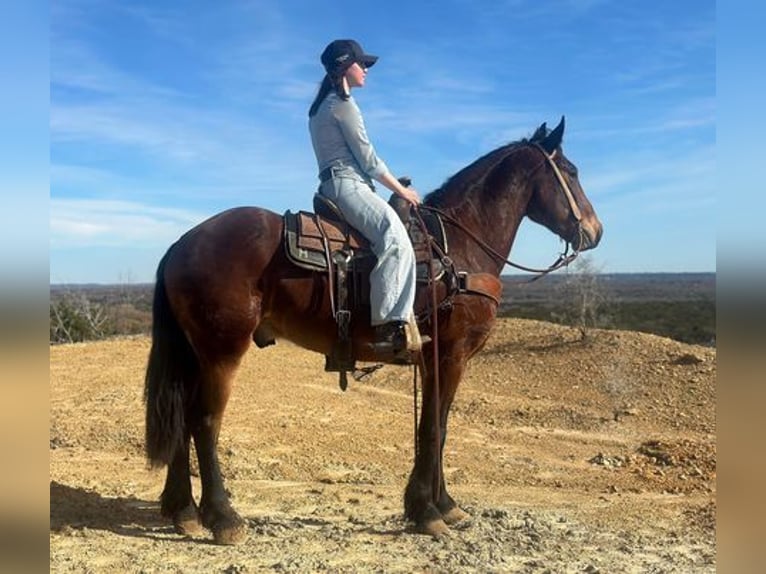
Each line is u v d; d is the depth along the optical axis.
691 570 4.80
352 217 5.12
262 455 8.02
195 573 4.40
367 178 5.36
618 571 4.71
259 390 12.02
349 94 5.25
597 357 13.27
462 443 9.20
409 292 4.99
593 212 6.09
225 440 8.52
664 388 11.61
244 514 5.91
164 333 5.03
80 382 11.98
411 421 10.31
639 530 5.80
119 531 5.23
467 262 5.57
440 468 5.42
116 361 14.01
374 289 4.98
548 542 5.29
